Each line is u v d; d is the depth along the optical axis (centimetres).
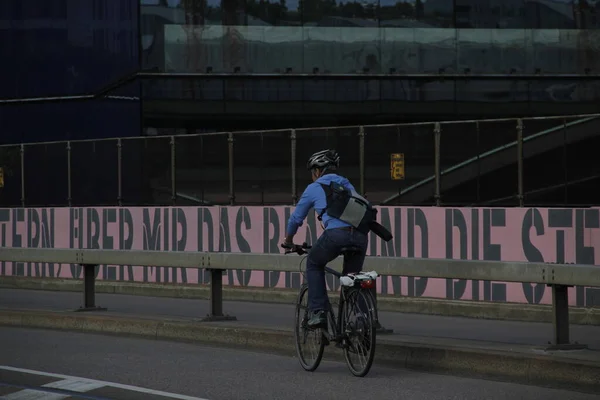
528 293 2492
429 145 2806
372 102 4769
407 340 1859
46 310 2553
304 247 1769
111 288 3497
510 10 4731
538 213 2523
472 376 1702
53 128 5875
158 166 3491
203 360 1919
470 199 2722
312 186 1733
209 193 3334
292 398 1516
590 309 2342
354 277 1653
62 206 3794
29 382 1678
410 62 4759
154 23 4781
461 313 2573
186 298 3241
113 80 5844
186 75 4778
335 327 1736
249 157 3231
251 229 3181
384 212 2852
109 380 1689
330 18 4775
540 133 2606
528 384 1625
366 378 1695
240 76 4781
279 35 4791
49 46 5875
